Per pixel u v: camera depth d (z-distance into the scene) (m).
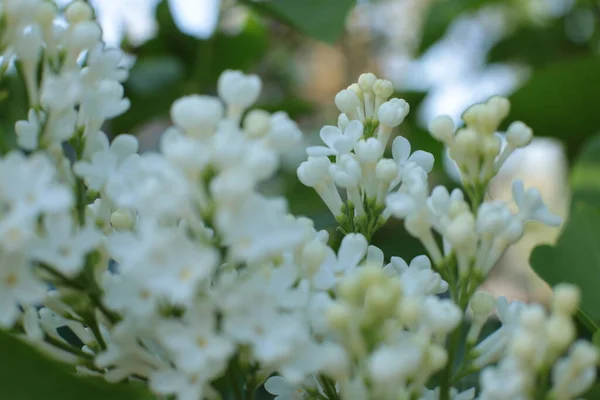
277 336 0.27
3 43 0.29
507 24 0.94
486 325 0.36
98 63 0.30
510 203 0.33
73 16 0.30
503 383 0.27
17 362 0.28
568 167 0.63
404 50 1.09
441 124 0.30
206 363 0.27
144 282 0.27
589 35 0.80
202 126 0.27
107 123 0.58
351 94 0.32
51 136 0.29
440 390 0.29
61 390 0.28
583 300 0.34
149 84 0.58
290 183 0.60
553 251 0.34
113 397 0.28
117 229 0.30
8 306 0.27
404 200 0.30
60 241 0.27
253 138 0.28
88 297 0.29
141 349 0.28
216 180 0.27
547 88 0.56
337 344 0.28
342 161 0.32
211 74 0.64
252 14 0.62
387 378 0.27
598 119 0.58
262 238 0.27
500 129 0.61
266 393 0.36
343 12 0.47
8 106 0.35
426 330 0.29
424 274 0.29
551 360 0.27
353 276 0.28
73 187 0.29
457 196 0.30
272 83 1.16
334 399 0.30
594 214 0.34
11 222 0.26
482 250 0.30
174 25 0.61
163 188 0.27
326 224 0.51
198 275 0.27
